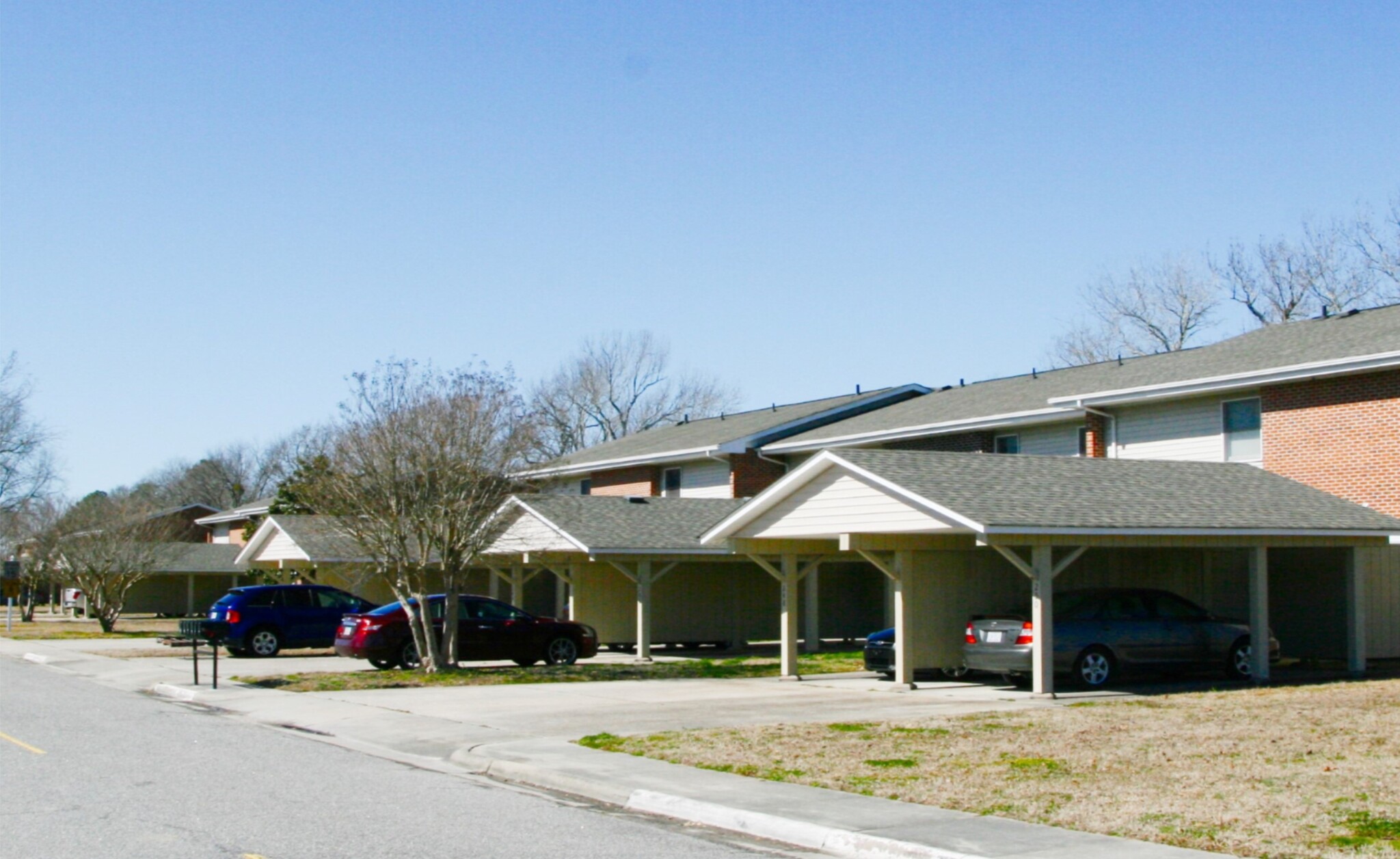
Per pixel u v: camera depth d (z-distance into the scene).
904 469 21.28
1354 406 24.80
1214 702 18.25
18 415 63.16
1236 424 27.28
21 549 59.94
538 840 10.04
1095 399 29.12
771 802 11.25
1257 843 9.41
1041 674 19.55
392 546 25.61
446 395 26.50
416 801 11.77
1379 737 14.52
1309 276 53.28
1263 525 21.50
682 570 33.78
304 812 11.08
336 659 31.09
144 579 62.00
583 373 74.69
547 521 29.86
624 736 15.67
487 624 27.06
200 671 27.25
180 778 12.98
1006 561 23.84
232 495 108.06
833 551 24.89
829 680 23.73
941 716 17.23
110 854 9.30
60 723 18.02
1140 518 20.44
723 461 40.06
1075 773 12.48
